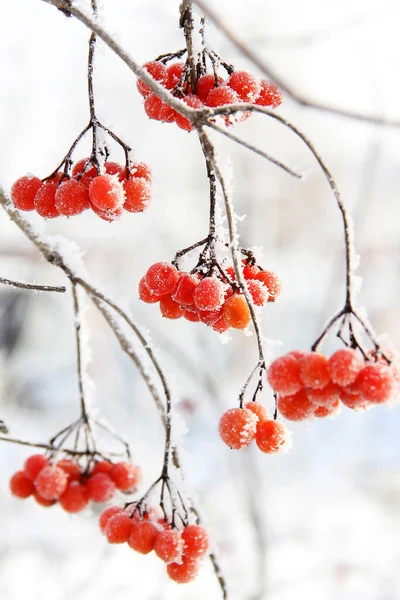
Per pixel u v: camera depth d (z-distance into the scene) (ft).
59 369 31.42
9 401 29.58
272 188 26.89
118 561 18.56
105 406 25.07
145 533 5.90
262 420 5.28
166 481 6.15
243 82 5.39
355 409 4.77
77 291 6.81
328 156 29.50
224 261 5.65
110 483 7.03
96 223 24.72
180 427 6.70
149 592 17.40
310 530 22.03
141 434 24.62
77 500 6.95
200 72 5.50
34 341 31.35
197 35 5.47
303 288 29.12
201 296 5.17
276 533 21.61
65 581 18.52
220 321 5.53
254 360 25.79
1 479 23.24
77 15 4.73
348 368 4.55
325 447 27.43
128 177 5.67
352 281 4.68
